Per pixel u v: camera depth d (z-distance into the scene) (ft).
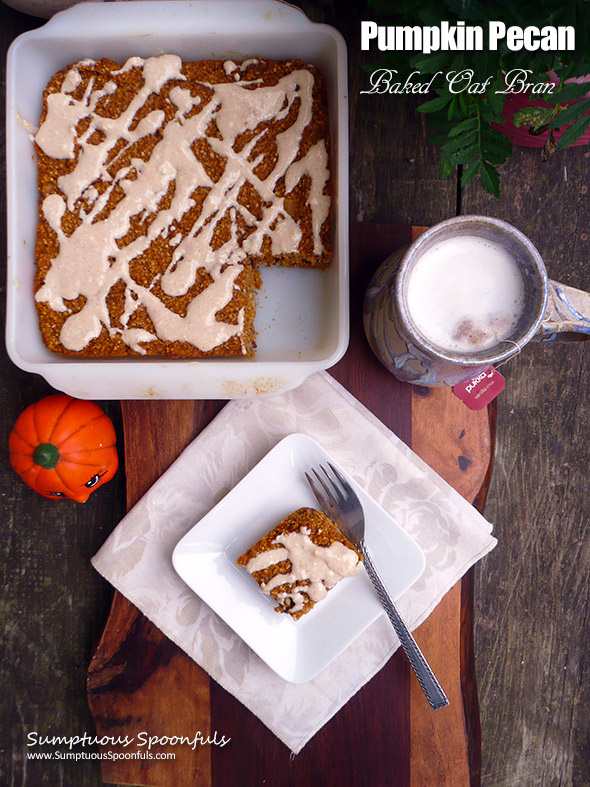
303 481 1.75
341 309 1.66
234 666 1.77
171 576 1.78
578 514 1.97
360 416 1.77
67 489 1.74
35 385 1.92
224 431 1.78
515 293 1.48
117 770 1.79
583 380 1.95
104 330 1.73
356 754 1.81
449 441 1.80
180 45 1.71
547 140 1.70
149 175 1.72
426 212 1.87
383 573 1.73
